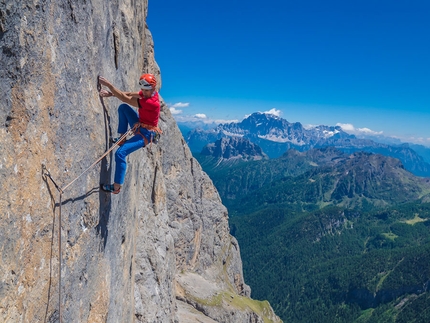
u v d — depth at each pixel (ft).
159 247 111.75
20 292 23.65
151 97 37.50
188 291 220.02
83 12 30.53
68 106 28.91
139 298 85.30
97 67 34.63
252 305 284.82
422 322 653.30
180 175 254.47
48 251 27.12
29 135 24.02
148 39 138.21
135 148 37.73
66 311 30.91
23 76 23.02
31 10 23.11
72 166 30.12
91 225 35.17
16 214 22.81
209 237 288.10
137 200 61.31
